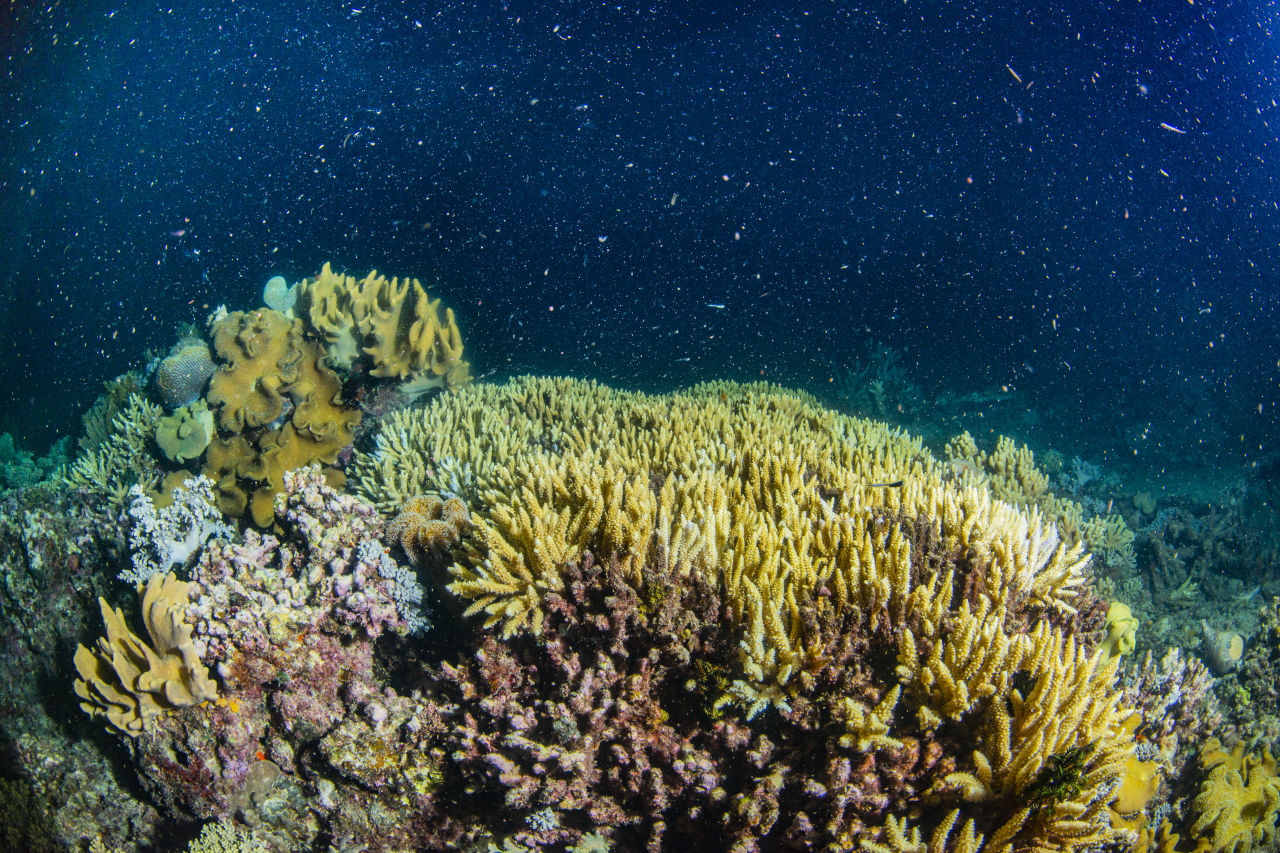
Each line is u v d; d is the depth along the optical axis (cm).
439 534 383
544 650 317
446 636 382
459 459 548
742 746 280
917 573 328
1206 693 514
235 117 5041
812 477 465
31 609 518
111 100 3753
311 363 655
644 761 295
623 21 3853
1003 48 3984
